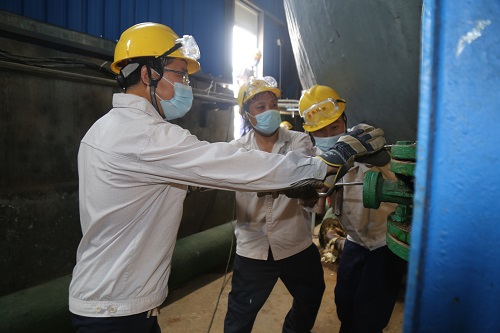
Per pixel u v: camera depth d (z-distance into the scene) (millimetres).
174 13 3783
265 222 1503
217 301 2502
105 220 922
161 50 1008
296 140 1667
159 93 1044
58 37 2455
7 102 2086
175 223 1010
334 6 1117
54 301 1896
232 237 3207
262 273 1537
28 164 2227
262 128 1561
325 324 2270
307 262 1568
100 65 2646
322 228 3629
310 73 1624
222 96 3545
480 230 382
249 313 1539
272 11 6043
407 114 1081
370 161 1100
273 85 1594
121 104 958
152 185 933
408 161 742
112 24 3051
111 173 901
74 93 2471
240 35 5383
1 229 2045
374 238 1396
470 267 385
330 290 2754
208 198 3867
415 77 980
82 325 941
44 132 2301
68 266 2436
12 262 2113
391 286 1405
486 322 393
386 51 1010
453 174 379
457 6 375
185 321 2312
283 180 902
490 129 374
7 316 1716
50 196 2295
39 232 2248
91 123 2602
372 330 1410
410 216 803
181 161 886
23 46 2246
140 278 948
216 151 894
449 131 378
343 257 1582
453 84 376
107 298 925
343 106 1408
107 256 931
